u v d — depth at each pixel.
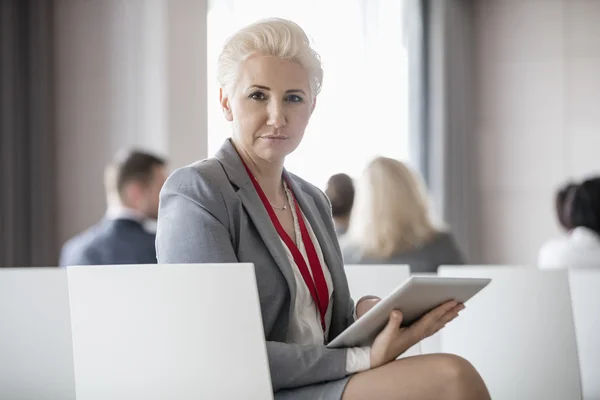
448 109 10.65
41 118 7.45
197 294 2.38
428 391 2.48
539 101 11.34
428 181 10.50
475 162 11.52
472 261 11.29
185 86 7.89
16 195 7.22
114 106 7.79
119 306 2.43
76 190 7.73
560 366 3.54
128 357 2.43
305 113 2.90
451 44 10.78
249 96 2.85
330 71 9.57
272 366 2.59
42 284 2.90
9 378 2.90
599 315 3.98
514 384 3.59
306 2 9.30
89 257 5.84
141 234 5.91
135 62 7.79
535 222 11.33
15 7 7.28
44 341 2.89
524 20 11.41
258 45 2.85
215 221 2.72
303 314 2.87
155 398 2.41
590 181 6.48
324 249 3.04
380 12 10.05
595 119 11.18
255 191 2.87
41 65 7.48
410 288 2.43
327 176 9.48
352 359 2.61
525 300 3.60
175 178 2.81
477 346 3.65
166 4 7.72
